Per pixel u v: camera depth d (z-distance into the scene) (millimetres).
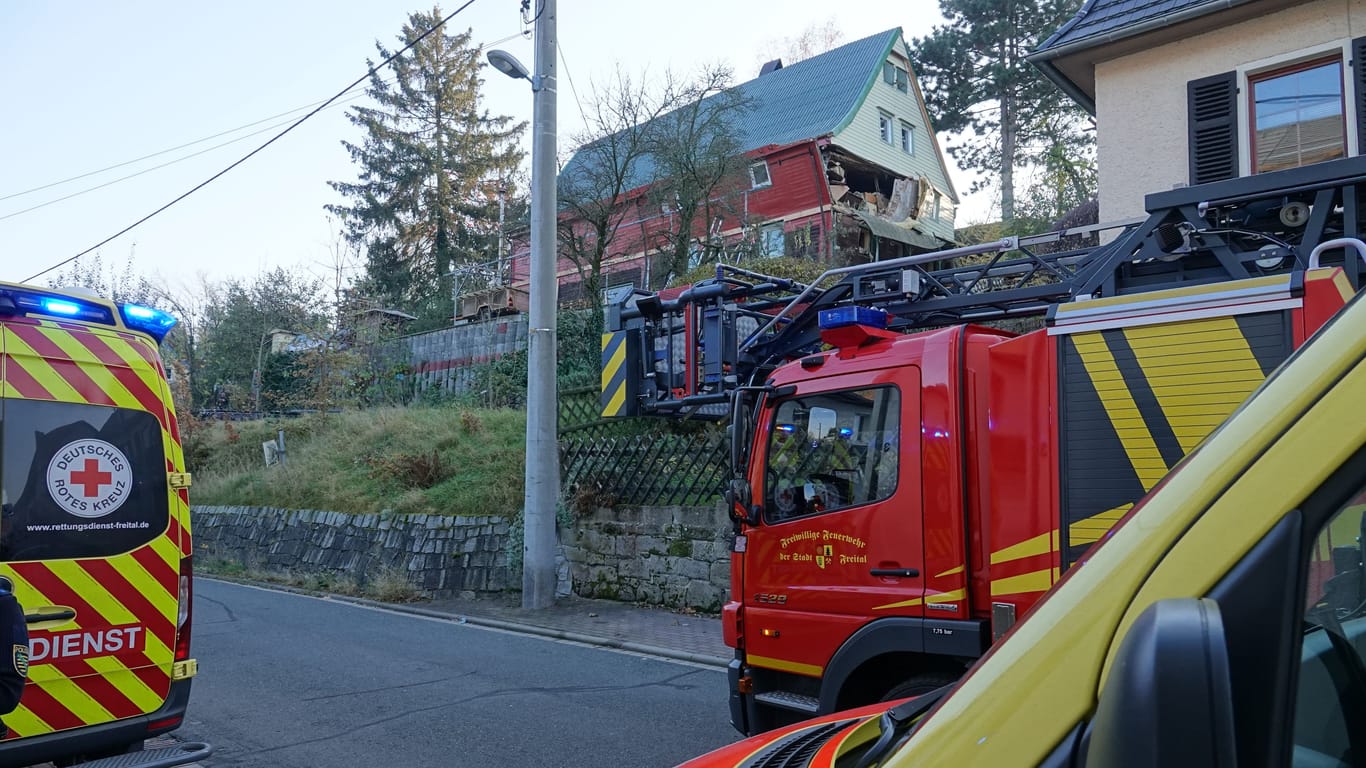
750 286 8234
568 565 12141
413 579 13008
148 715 4844
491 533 12711
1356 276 4387
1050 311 4203
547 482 11438
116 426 4918
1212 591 995
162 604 4957
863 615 4734
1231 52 10930
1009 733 1129
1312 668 971
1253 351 3707
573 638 9711
